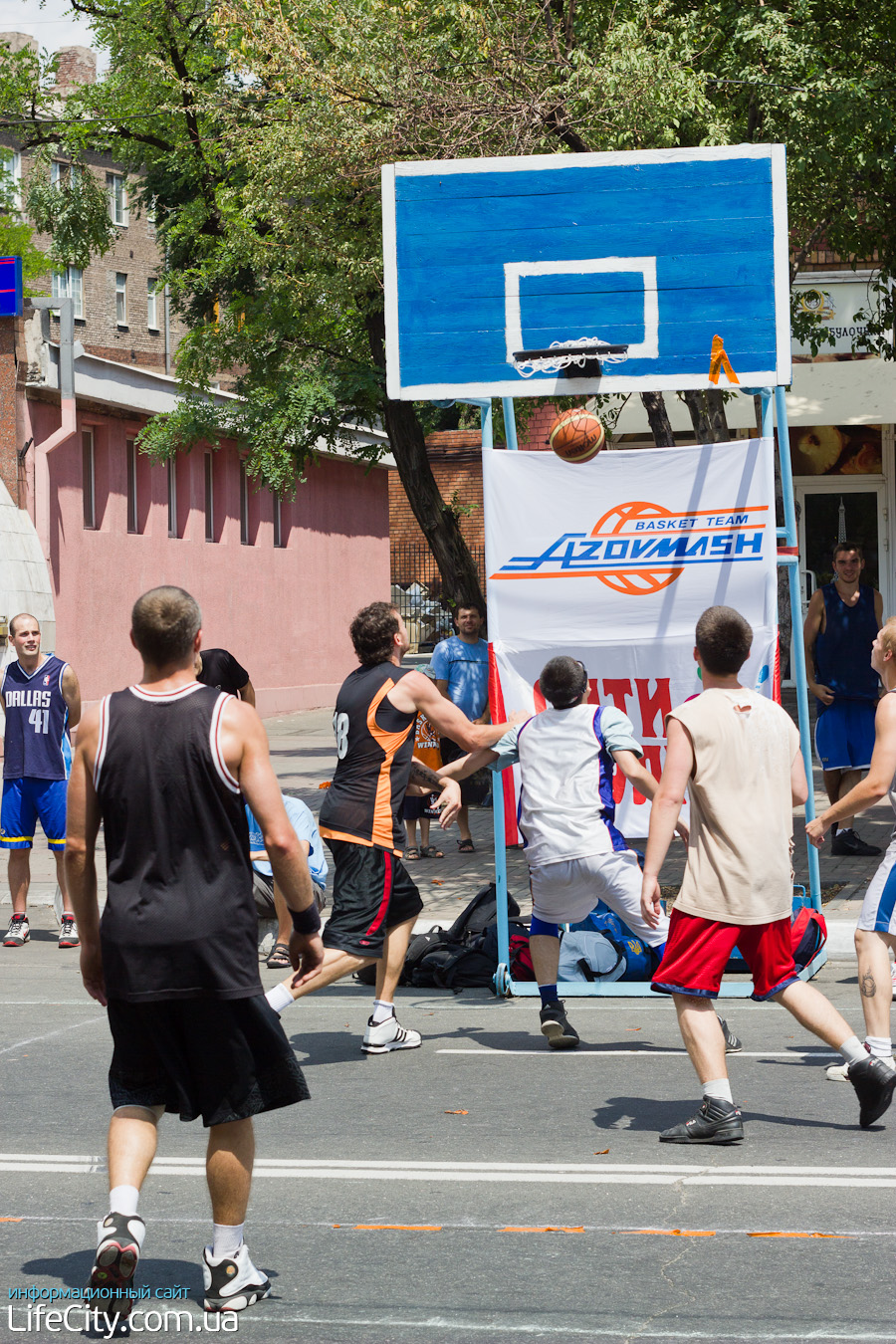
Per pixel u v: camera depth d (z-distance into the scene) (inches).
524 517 351.6
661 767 347.3
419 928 406.0
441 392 351.6
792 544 346.6
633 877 283.4
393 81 527.2
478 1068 281.7
